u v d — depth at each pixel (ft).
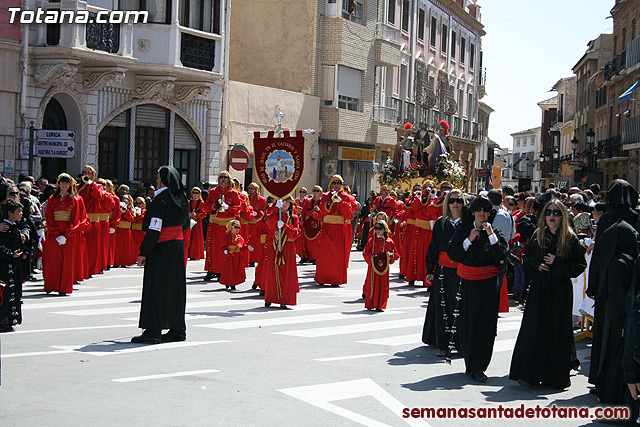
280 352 34.14
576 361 30.91
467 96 207.21
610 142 153.28
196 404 25.27
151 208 35.12
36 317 41.32
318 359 33.01
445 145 101.14
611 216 28.07
